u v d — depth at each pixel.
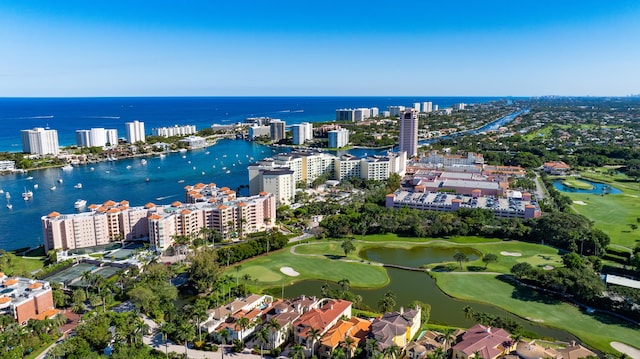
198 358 181.00
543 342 187.38
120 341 180.75
